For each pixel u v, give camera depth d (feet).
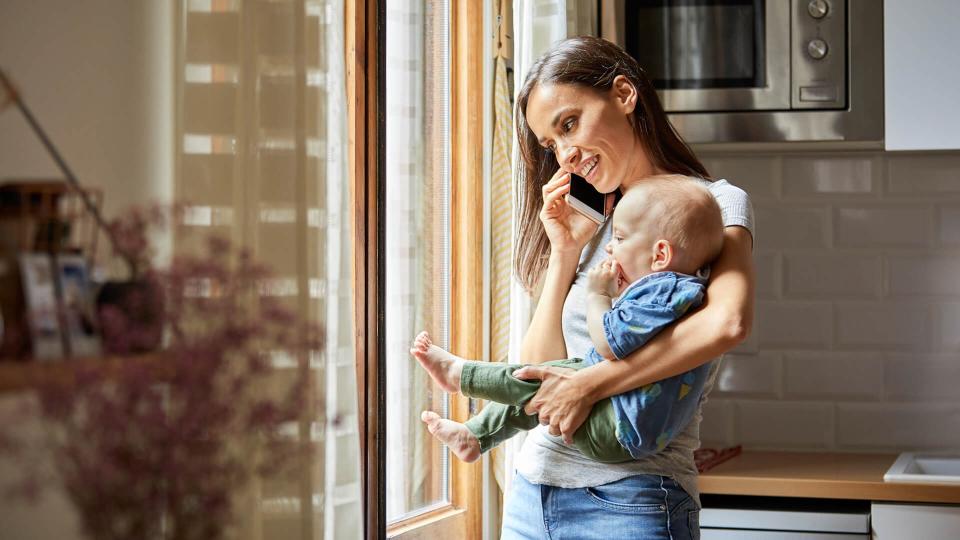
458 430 4.88
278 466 3.01
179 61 2.70
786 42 7.69
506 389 4.62
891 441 8.46
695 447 4.68
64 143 2.32
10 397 2.15
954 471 8.02
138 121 2.55
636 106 4.91
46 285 2.24
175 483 2.59
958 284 8.39
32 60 2.25
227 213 2.86
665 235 4.47
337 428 3.44
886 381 8.49
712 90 7.80
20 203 2.19
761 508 7.10
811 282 8.61
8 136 2.18
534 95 4.88
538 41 6.04
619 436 4.30
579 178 4.93
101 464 2.36
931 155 8.43
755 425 8.68
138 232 2.52
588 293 4.63
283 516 3.03
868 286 8.53
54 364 2.25
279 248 3.09
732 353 8.72
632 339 4.27
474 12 6.08
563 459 4.60
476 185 6.09
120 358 2.42
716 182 4.84
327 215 3.40
